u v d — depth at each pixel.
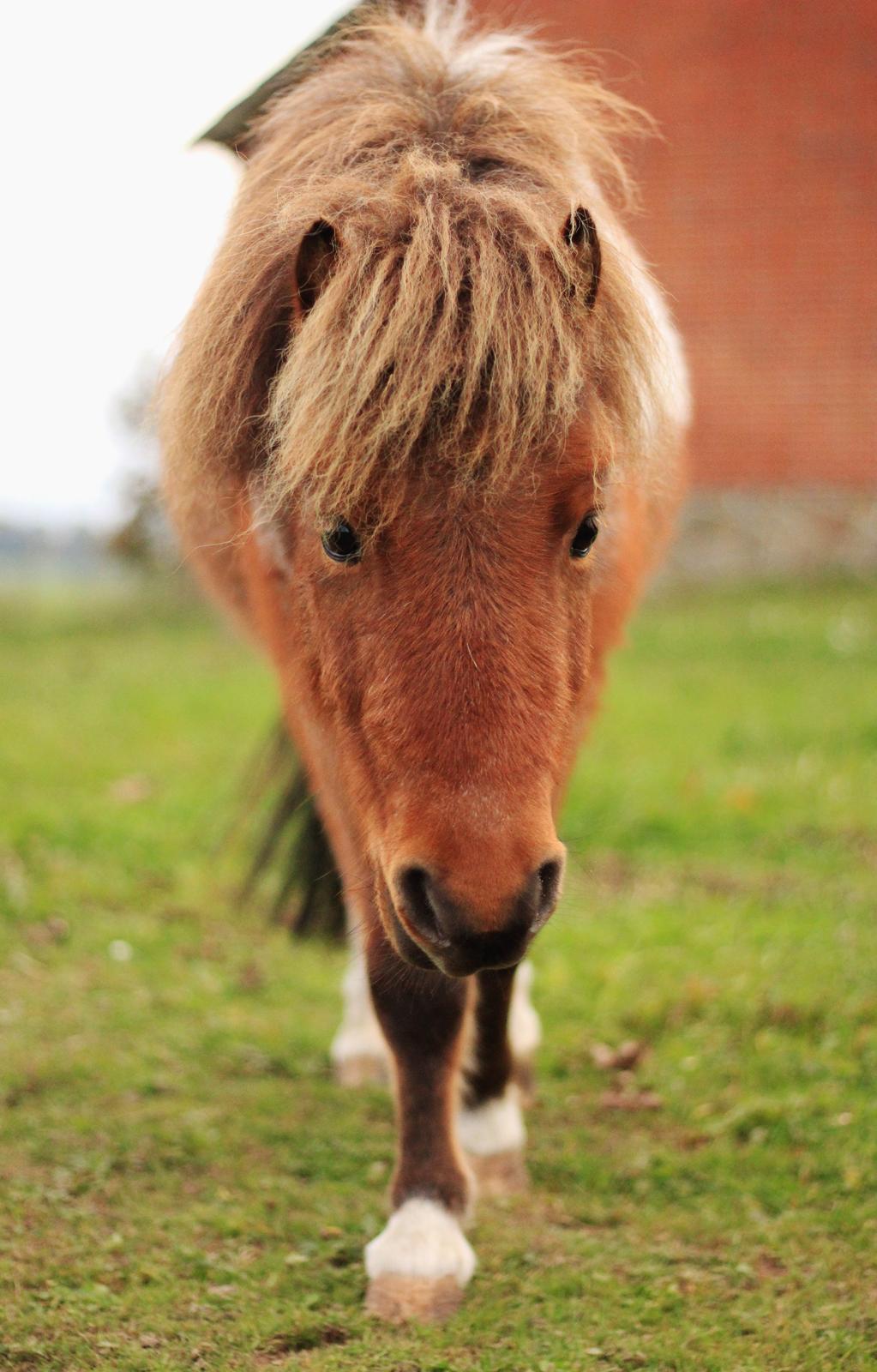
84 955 3.96
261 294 2.23
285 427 1.98
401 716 1.90
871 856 4.75
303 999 3.79
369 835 2.07
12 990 3.69
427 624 1.89
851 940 3.88
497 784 1.84
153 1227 2.51
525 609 1.92
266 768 3.83
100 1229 2.50
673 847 4.94
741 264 12.56
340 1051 3.29
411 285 1.88
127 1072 3.21
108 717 7.19
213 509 2.54
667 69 12.39
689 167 12.50
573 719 2.18
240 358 2.22
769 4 12.17
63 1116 2.98
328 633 2.09
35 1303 2.23
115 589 13.70
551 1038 3.44
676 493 3.34
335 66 2.74
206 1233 2.51
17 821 5.07
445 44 2.81
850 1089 3.06
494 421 1.86
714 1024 3.44
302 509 2.13
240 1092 3.18
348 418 1.85
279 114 2.73
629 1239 2.49
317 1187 2.71
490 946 1.81
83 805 5.34
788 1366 2.06
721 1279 2.34
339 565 2.01
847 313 12.47
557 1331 2.15
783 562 12.80
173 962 3.95
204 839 5.05
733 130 12.40
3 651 10.27
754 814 5.20
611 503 2.39
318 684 2.25
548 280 1.94
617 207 2.81
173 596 12.46
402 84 2.53
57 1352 2.08
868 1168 2.71
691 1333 2.14
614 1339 2.13
